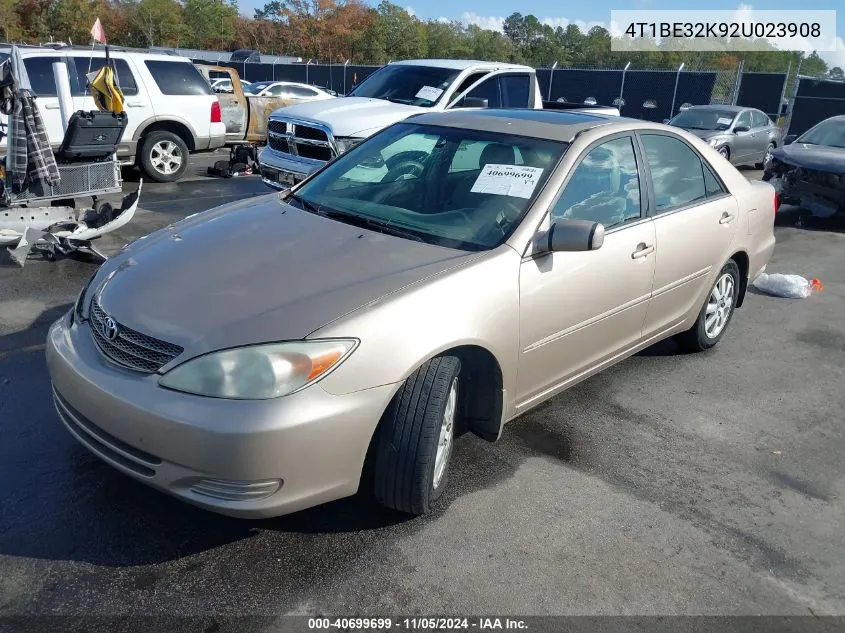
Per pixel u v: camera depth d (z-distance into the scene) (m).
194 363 2.57
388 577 2.77
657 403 4.45
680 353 5.29
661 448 3.91
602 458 3.76
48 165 6.25
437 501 3.25
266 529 2.99
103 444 2.77
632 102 23.02
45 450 3.46
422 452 2.84
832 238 9.73
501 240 3.33
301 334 2.61
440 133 4.15
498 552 2.96
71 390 2.81
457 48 85.88
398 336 2.75
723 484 3.60
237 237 3.39
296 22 72.06
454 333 2.92
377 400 2.70
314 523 3.05
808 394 4.73
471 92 9.47
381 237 3.38
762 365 5.18
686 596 2.79
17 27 61.88
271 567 2.78
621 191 4.01
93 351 2.86
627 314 4.05
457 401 3.21
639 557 2.99
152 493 3.18
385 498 2.97
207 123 11.59
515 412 3.50
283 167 8.35
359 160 4.25
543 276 3.37
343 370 2.62
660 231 4.18
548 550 2.99
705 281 4.79
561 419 4.16
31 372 4.28
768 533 3.22
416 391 2.84
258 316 2.69
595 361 3.97
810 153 10.26
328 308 2.74
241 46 78.75
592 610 2.68
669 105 22.50
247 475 2.51
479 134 4.05
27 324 5.04
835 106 22.05
